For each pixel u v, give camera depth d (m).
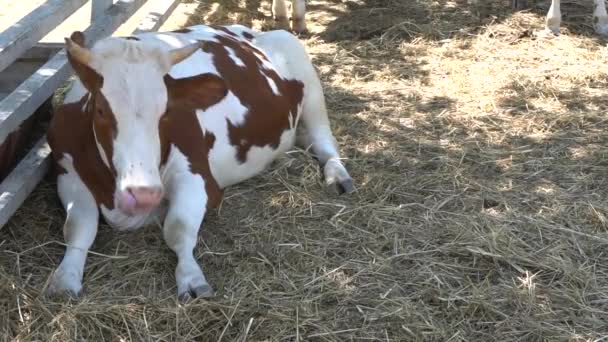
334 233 4.78
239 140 4.89
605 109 6.07
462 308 4.32
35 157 4.80
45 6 4.84
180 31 5.18
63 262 4.38
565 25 7.43
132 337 4.09
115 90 4.10
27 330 4.08
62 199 4.60
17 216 4.72
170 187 4.52
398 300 4.35
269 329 4.15
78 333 4.07
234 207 4.91
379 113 6.00
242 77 4.98
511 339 4.19
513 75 6.52
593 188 5.22
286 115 5.21
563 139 5.71
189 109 4.61
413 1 8.05
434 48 7.01
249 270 4.48
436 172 5.31
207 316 4.16
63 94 5.80
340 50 6.98
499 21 7.50
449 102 6.16
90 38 5.16
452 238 4.76
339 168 5.24
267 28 7.50
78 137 4.52
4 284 4.24
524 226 4.86
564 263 4.60
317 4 8.10
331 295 4.36
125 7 5.72
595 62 6.75
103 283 4.37
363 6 7.98
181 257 4.37
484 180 5.26
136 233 4.64
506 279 4.51
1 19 7.43
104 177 4.47
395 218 4.91
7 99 4.57
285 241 4.70
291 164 5.30
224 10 7.82
